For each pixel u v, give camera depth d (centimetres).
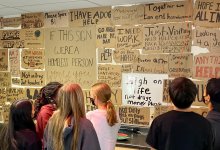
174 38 287
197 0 275
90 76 331
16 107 176
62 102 162
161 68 295
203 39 275
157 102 297
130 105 311
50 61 353
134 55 307
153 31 296
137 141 276
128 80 311
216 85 168
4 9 334
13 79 377
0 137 175
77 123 157
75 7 326
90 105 331
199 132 154
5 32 378
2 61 382
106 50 320
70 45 340
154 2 294
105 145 201
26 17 363
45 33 353
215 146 161
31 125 184
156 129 163
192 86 160
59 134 158
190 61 281
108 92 212
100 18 321
